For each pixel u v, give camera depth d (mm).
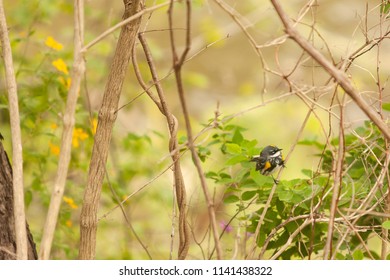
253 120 18203
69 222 9969
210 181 9766
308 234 7492
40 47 10719
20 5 10922
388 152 6875
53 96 9508
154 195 11000
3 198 6262
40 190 9586
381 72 17938
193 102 21734
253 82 22234
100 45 11281
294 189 7297
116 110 6508
